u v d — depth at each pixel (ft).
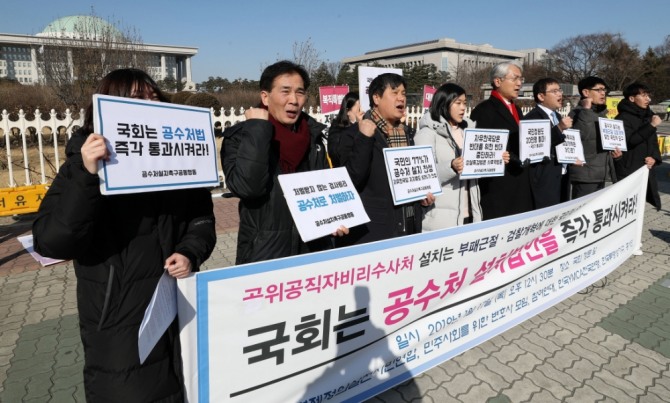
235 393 7.01
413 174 9.96
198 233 6.46
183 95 64.80
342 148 9.75
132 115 5.68
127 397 5.61
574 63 180.96
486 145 11.59
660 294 14.16
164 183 5.90
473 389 9.49
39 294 13.92
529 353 10.83
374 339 8.54
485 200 13.28
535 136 12.52
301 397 7.73
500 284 10.84
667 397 9.32
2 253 17.63
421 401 9.09
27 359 10.37
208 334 6.58
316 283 7.44
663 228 21.59
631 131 16.98
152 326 5.39
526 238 11.19
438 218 11.79
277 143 7.73
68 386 9.39
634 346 11.21
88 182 5.08
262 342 7.10
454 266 9.56
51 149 40.88
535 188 13.51
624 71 165.99
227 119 30.60
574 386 9.62
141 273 5.73
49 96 51.67
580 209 12.84
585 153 16.60
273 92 7.64
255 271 6.79
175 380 6.09
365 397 8.61
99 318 5.56
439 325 9.70
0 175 32.30
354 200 8.40
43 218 5.41
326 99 31.27
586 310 13.05
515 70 12.93
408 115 39.73
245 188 6.95
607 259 14.75
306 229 7.50
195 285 6.35
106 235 5.58
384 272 8.32
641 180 15.81
